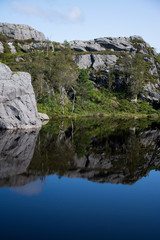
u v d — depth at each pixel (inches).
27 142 695.1
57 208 279.7
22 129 984.9
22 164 455.8
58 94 2199.8
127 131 1061.1
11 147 615.2
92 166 468.8
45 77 2199.8
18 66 2218.3
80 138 834.2
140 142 783.1
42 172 411.2
